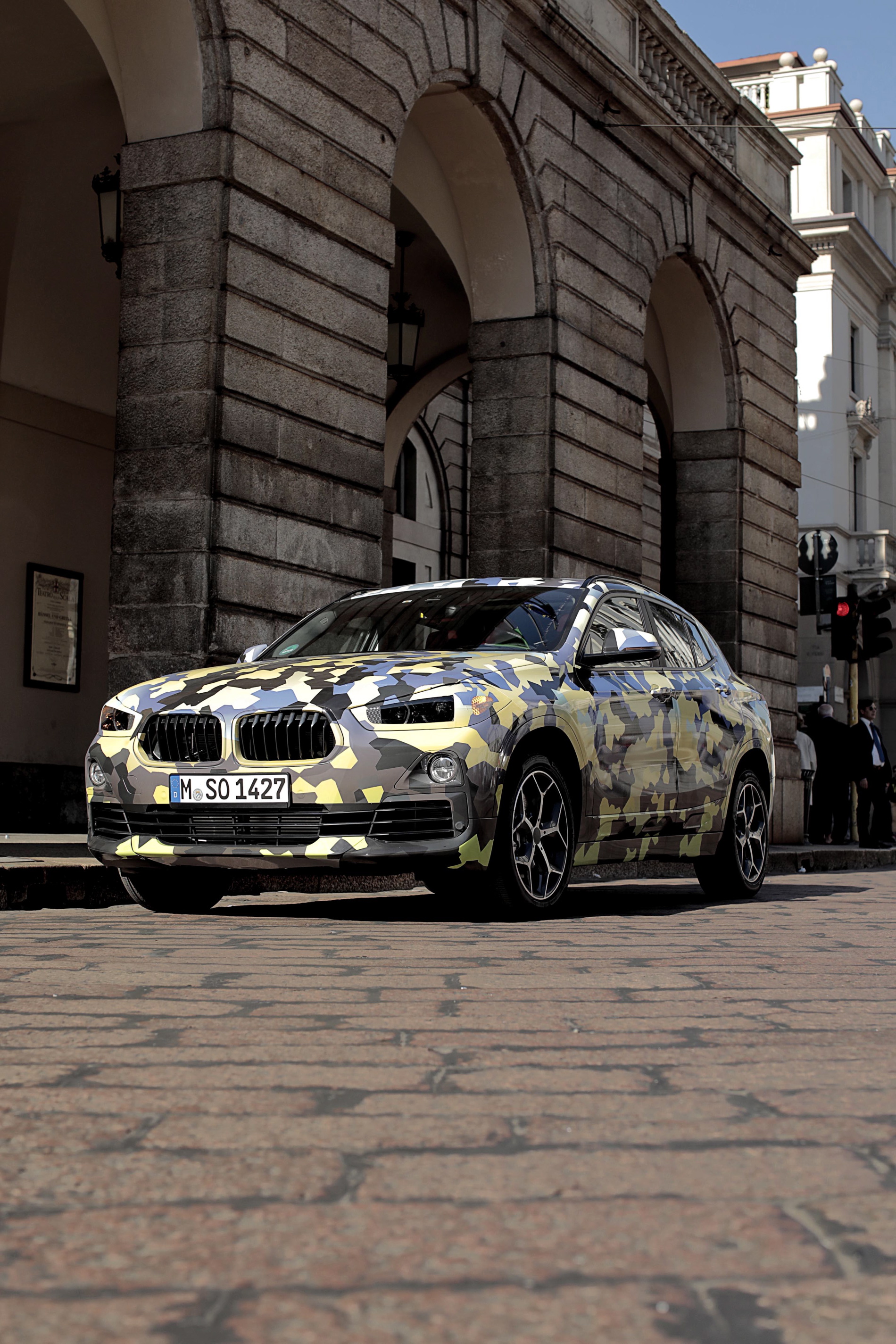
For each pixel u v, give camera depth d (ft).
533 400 43.78
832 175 121.19
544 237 43.88
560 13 43.52
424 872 19.77
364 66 35.37
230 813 19.71
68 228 43.34
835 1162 7.06
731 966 15.19
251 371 31.48
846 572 120.06
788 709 60.75
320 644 23.79
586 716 21.89
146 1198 6.34
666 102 50.70
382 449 35.60
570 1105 8.30
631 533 48.14
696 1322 4.80
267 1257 5.51
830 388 118.62
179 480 30.60
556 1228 5.91
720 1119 8.00
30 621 44.98
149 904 22.04
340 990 12.69
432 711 19.39
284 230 32.58
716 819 26.14
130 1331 4.69
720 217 55.93
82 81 37.58
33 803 44.93
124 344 31.42
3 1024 10.75
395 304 54.49
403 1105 8.25
